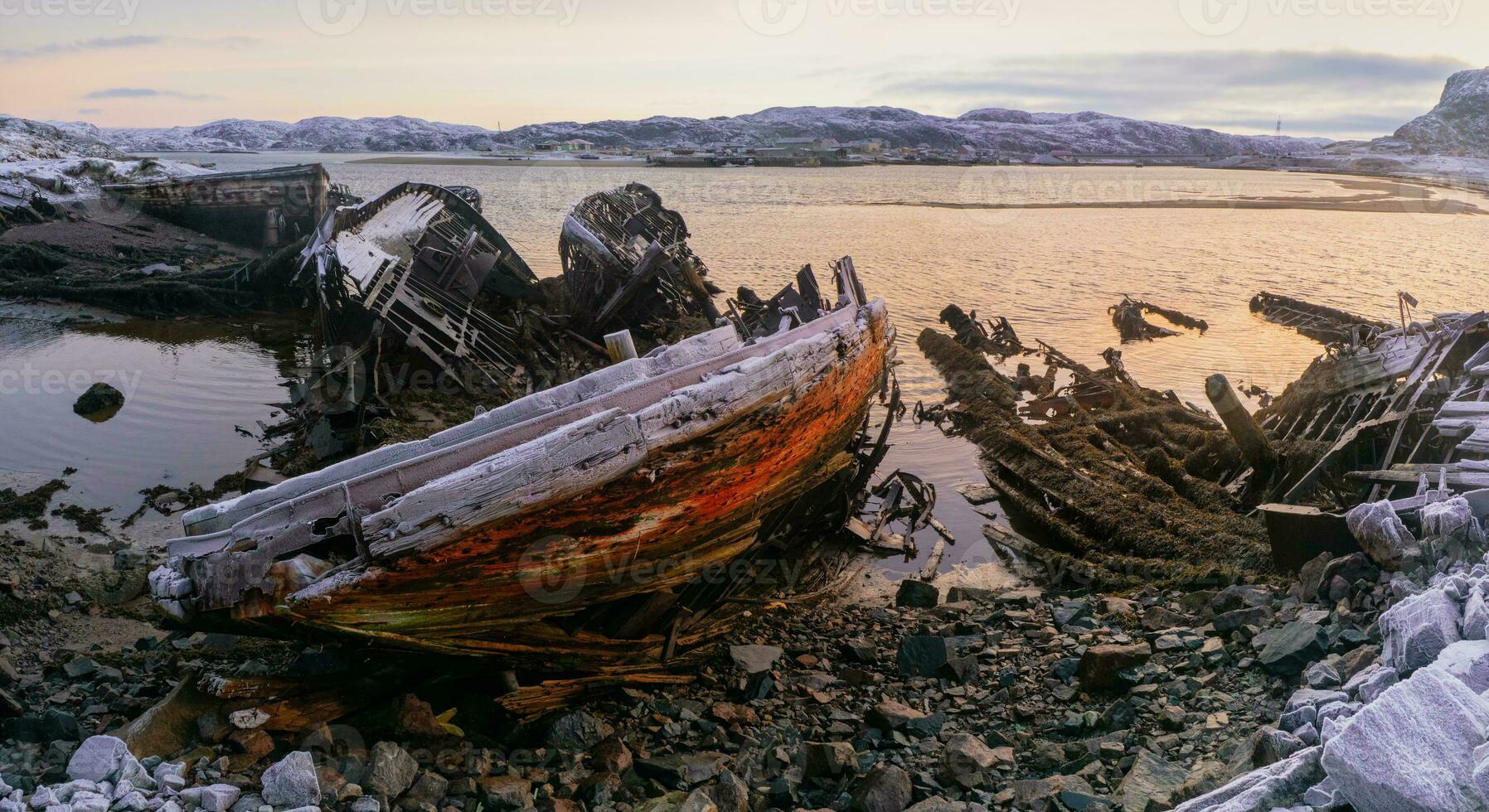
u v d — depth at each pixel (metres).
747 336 14.32
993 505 12.58
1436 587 5.35
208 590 5.23
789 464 8.04
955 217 61.44
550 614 6.29
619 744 5.65
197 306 24.69
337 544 5.73
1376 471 8.70
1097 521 11.18
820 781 5.44
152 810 4.44
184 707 5.36
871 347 10.28
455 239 21.94
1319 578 7.34
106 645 7.44
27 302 24.39
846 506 11.13
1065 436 14.30
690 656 7.57
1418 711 3.56
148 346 20.31
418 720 5.62
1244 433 11.31
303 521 5.38
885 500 12.64
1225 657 6.54
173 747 5.16
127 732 5.07
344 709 5.68
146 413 14.94
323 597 5.24
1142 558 10.19
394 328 15.91
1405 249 43.56
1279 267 37.97
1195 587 9.07
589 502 5.95
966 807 4.90
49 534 9.99
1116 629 8.08
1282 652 6.07
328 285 17.08
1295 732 4.65
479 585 5.75
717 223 55.50
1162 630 7.54
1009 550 10.98
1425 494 7.58
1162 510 11.05
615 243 22.38
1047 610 8.81
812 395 8.00
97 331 21.81
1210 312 28.28
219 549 5.25
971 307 28.50
